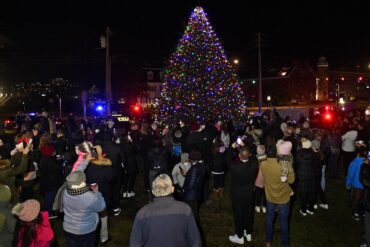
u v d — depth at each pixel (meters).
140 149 10.77
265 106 66.62
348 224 7.95
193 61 20.33
